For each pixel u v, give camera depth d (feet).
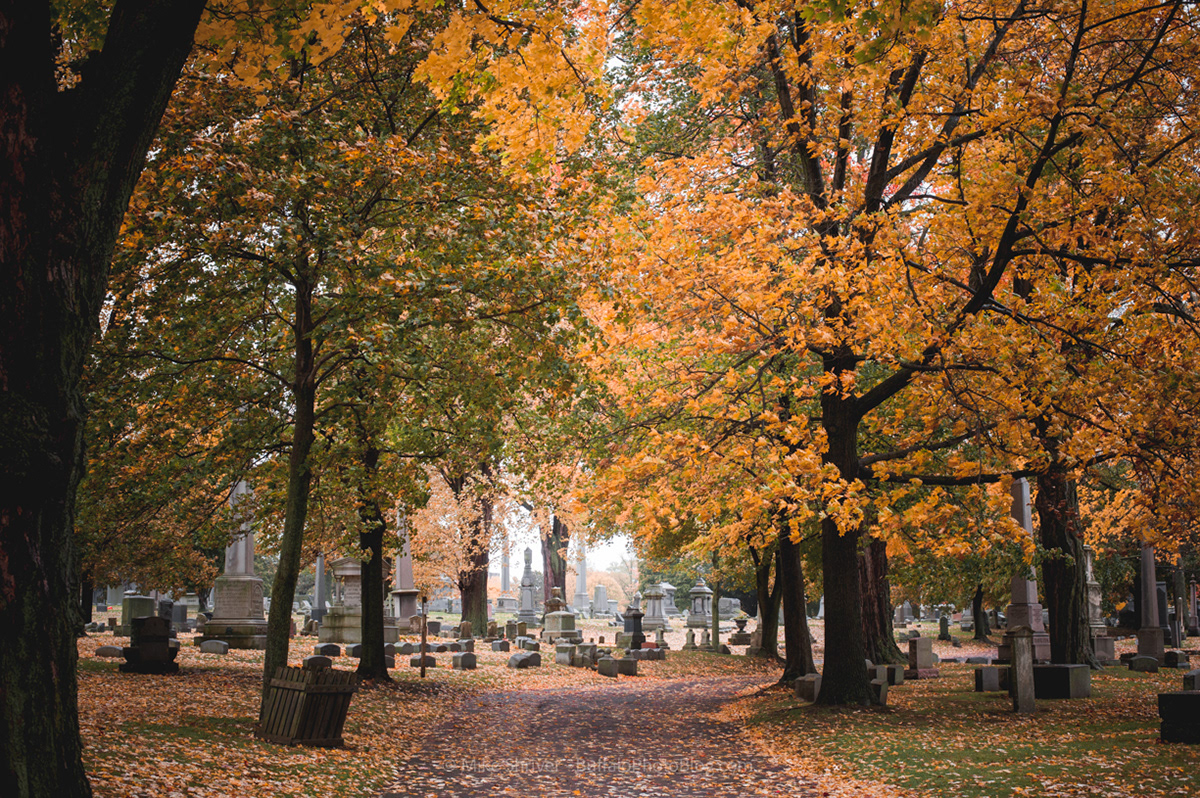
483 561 135.03
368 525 62.23
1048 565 71.46
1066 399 38.81
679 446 45.91
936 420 42.55
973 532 43.47
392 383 50.16
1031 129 44.34
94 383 45.47
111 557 66.13
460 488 123.65
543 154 31.14
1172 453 40.06
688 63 58.95
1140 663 72.28
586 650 102.12
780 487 37.73
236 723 42.70
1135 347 38.93
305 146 39.60
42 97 17.40
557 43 27.78
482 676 83.76
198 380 51.78
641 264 44.19
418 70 27.50
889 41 25.22
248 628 86.79
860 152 67.72
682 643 156.97
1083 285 41.19
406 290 39.32
